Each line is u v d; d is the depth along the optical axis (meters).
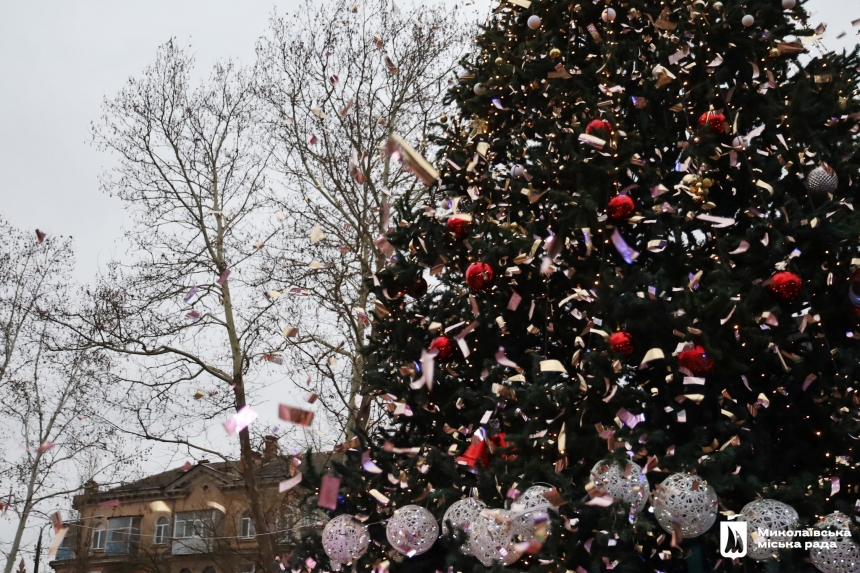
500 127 6.01
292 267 11.99
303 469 5.00
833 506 3.80
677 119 5.20
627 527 3.40
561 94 5.55
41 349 15.94
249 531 21.17
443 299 5.43
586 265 4.88
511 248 4.84
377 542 4.79
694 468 3.52
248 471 12.03
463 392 4.84
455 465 4.66
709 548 3.91
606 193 4.70
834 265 4.18
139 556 21.67
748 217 4.78
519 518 3.65
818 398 4.07
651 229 4.79
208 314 12.89
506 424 4.57
